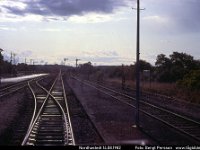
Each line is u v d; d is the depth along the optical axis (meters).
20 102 35.41
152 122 23.05
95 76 115.31
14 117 25.12
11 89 53.72
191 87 46.22
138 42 21.30
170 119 24.45
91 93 47.72
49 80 96.00
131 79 85.25
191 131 20.17
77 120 23.92
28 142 15.97
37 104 33.88
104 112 28.00
